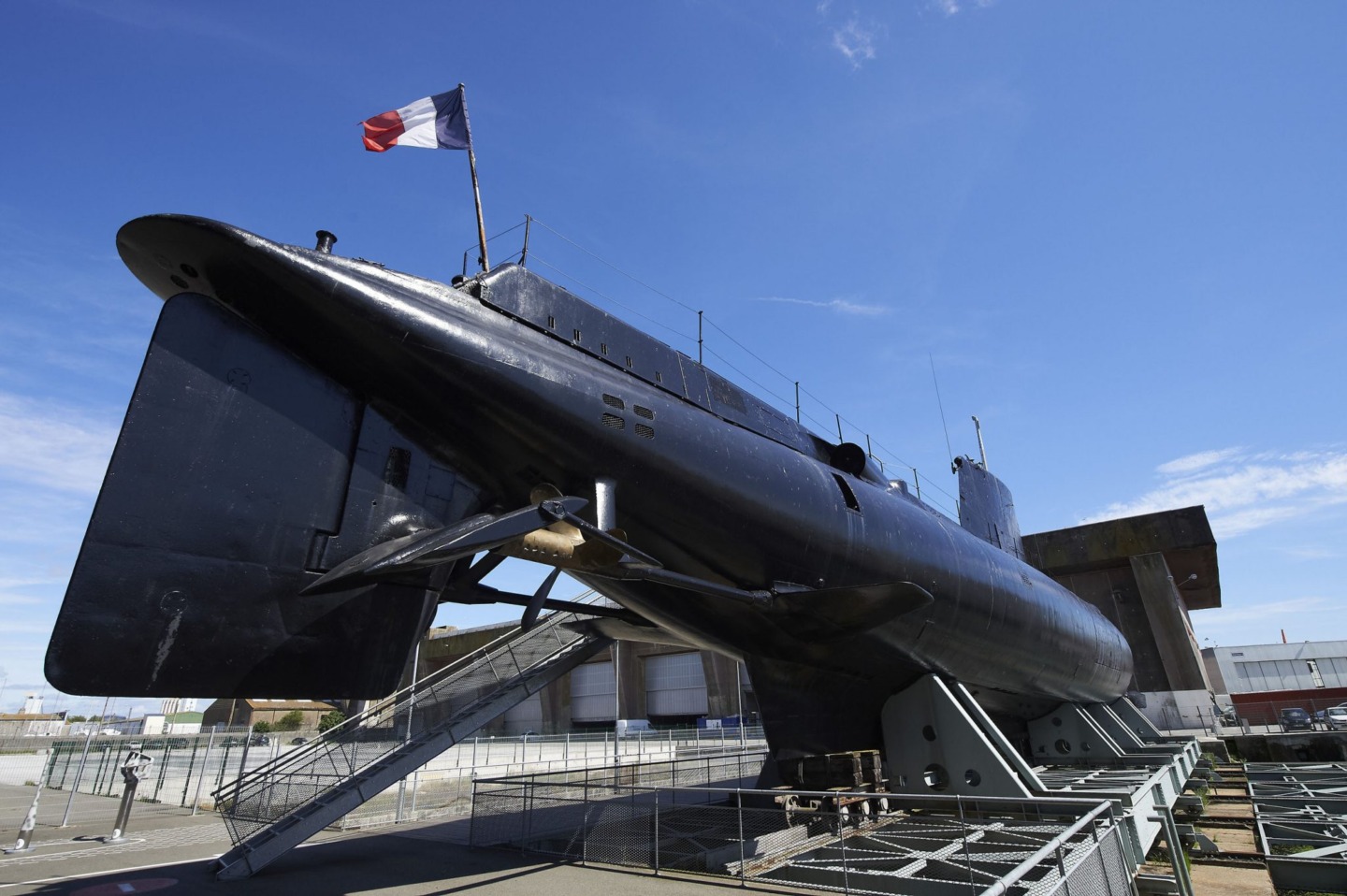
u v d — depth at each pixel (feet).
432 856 26.43
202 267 15.84
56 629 12.34
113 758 69.97
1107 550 112.16
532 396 19.06
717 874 22.76
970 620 34.19
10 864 26.23
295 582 15.30
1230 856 29.50
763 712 29.86
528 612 23.31
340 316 16.29
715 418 25.43
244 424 15.23
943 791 30.37
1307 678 197.67
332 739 38.58
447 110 24.45
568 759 85.20
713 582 24.68
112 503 13.19
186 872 24.20
